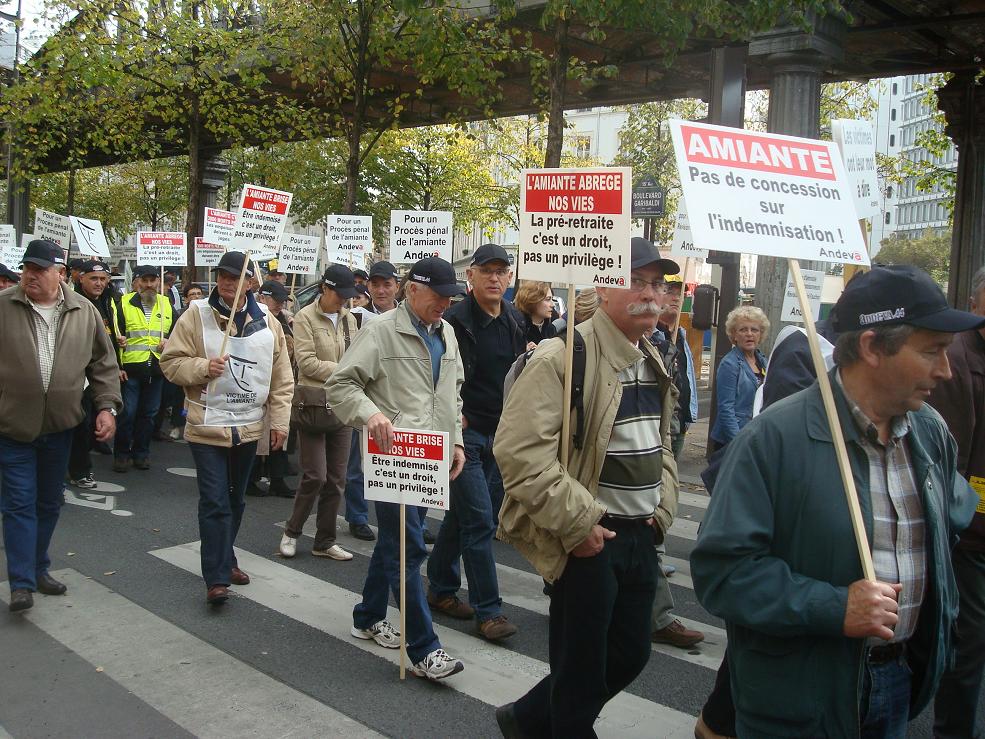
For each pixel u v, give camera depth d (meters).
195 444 5.43
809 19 9.28
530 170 3.42
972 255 14.88
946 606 2.30
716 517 2.27
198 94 17.23
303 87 18.22
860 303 2.22
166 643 4.90
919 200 73.81
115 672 4.52
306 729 3.95
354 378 4.51
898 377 2.18
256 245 6.40
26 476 5.33
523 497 3.06
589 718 3.14
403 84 17.12
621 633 3.28
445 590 5.47
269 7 15.22
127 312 9.52
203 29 15.66
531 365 3.16
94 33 16.02
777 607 2.14
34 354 5.24
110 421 5.62
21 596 5.21
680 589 6.10
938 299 2.15
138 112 18.55
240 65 15.84
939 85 18.09
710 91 9.73
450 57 12.71
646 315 3.18
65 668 4.56
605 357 3.20
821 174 2.50
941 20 11.03
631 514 3.22
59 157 25.89
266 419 8.15
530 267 3.39
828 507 2.20
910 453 2.31
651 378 3.35
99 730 3.92
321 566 6.39
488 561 5.10
